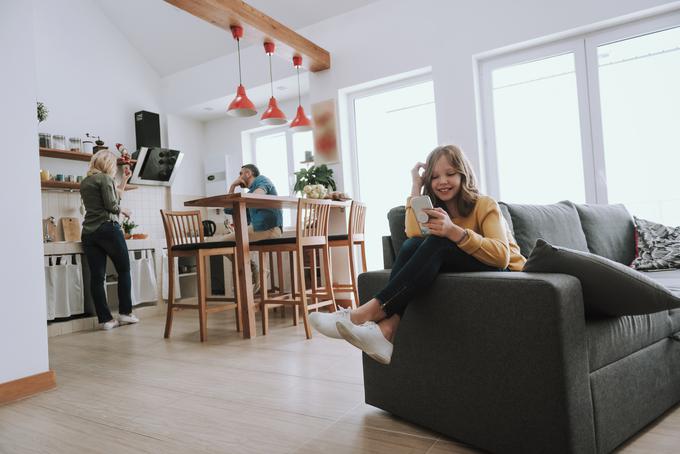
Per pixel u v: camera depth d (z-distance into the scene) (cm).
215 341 302
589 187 350
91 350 297
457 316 131
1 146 200
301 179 442
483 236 150
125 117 537
